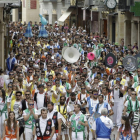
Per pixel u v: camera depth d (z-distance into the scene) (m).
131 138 20.83
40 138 20.73
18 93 25.12
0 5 41.47
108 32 85.00
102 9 86.25
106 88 27.66
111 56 37.59
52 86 27.42
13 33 69.19
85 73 35.34
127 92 29.34
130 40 72.81
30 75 30.39
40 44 55.53
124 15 72.06
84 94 26.92
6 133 20.97
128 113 25.47
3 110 24.17
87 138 23.59
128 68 34.75
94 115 23.58
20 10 141.50
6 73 42.06
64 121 22.48
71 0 108.69
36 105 25.62
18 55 42.97
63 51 43.19
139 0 62.00
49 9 123.56
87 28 101.38
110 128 20.69
